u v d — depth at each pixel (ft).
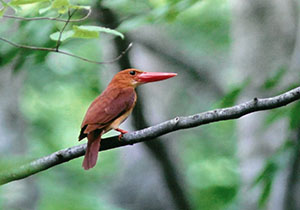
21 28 36.27
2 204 39.50
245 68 44.21
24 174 25.63
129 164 54.75
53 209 44.16
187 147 60.34
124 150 55.06
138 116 41.63
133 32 55.52
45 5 33.83
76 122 62.39
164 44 57.21
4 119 42.80
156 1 41.55
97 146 25.73
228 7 58.85
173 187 45.01
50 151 59.41
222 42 59.00
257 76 43.34
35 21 35.86
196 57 58.23
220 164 59.88
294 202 41.73
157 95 56.59
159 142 43.29
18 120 43.45
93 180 58.54
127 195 54.44
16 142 42.70
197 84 57.77
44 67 53.72
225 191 56.29
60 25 35.22
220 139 61.00
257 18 44.39
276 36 43.68
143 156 54.39
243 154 44.37
